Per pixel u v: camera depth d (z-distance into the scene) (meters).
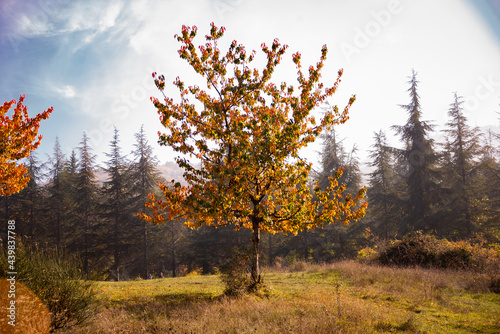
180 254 35.81
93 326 6.14
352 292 11.36
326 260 31.36
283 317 7.23
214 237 33.78
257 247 11.09
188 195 10.35
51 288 5.59
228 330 6.39
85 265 33.84
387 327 7.06
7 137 11.99
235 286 10.08
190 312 8.00
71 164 48.19
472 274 14.74
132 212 38.12
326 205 10.38
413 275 14.03
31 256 5.68
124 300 9.70
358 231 33.00
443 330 7.24
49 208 39.22
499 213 28.38
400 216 32.50
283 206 11.21
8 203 36.09
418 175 30.77
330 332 6.22
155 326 6.52
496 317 8.47
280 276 16.72
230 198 10.11
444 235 28.77
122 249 35.69
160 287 13.47
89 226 38.94
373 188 37.38
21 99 12.37
